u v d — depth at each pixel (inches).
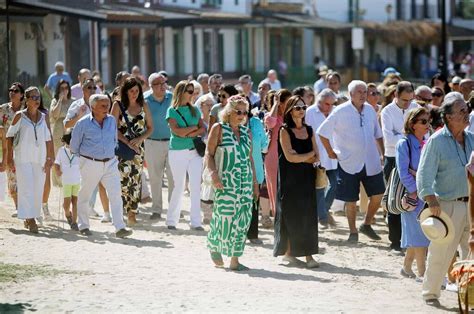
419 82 4571.9
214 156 948.6
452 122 802.2
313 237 984.9
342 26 5344.5
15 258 965.8
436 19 5674.2
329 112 1249.4
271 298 823.7
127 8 3863.2
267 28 5246.1
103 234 1130.7
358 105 1146.7
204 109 1302.9
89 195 1114.7
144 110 1186.0
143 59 4131.4
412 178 912.9
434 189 812.0
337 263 1022.4
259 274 935.0
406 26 5536.4
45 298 803.4
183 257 1009.5
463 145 809.5
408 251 952.3
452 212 809.5
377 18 5546.3
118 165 1182.9
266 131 1185.4
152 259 987.9
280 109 1171.9
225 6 4864.7
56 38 3341.5
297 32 5462.6
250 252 1060.5
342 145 1144.2
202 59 4717.0
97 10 3540.8
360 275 956.0
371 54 5570.9
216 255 960.9
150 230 1171.9
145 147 1245.1
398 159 917.8
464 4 5615.2
